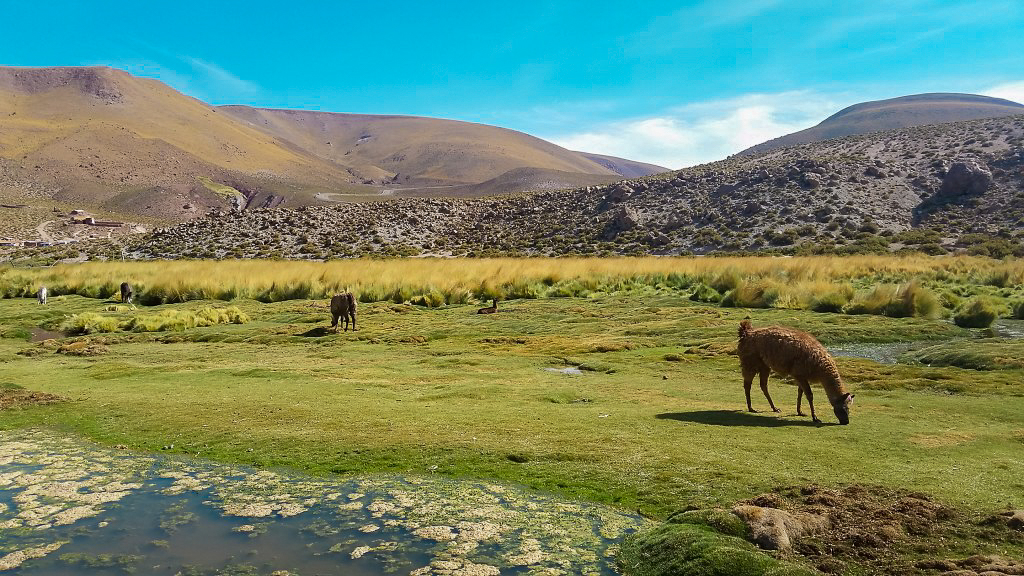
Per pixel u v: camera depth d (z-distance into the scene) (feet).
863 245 185.06
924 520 18.26
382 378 46.29
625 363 52.03
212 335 71.92
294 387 42.37
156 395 39.50
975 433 28.25
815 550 17.04
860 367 47.24
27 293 118.32
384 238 249.55
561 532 19.75
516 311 88.48
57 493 23.79
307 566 17.81
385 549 18.80
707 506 20.16
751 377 34.65
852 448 25.93
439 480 24.23
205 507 22.31
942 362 49.70
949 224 199.72
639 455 25.53
